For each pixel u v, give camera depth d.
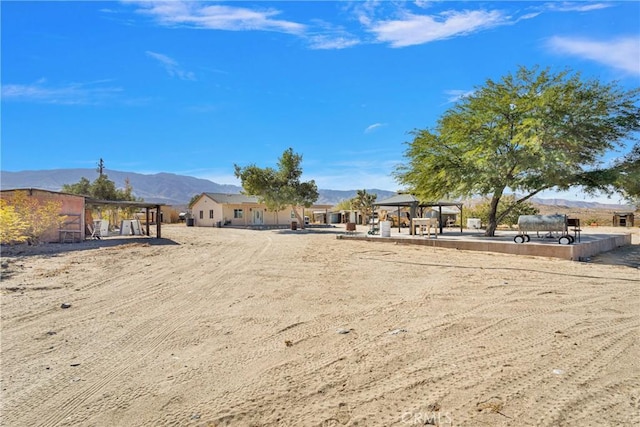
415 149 19.48
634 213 36.47
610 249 15.46
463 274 9.45
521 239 14.30
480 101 17.75
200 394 3.38
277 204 33.53
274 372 3.81
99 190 41.75
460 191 17.70
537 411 2.98
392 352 4.27
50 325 5.49
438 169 18.75
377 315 5.83
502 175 16.75
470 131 17.98
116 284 8.48
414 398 3.22
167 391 3.45
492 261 11.81
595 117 16.02
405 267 10.70
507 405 3.07
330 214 53.59
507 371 3.71
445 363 3.94
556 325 5.21
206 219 46.34
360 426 2.83
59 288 8.03
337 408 3.09
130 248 16.02
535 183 17.28
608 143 16.62
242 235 25.95
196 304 6.69
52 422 2.98
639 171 16.31
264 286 8.18
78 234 19.12
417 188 20.05
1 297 7.18
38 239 17.42
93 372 3.89
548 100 15.72
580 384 3.42
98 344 4.71
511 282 8.38
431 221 17.73
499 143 16.66
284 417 2.98
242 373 3.81
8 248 14.72
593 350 4.26
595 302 6.55
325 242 19.02
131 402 3.27
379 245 17.08
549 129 15.43
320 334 4.98
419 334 4.88
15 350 4.52
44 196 18.11
